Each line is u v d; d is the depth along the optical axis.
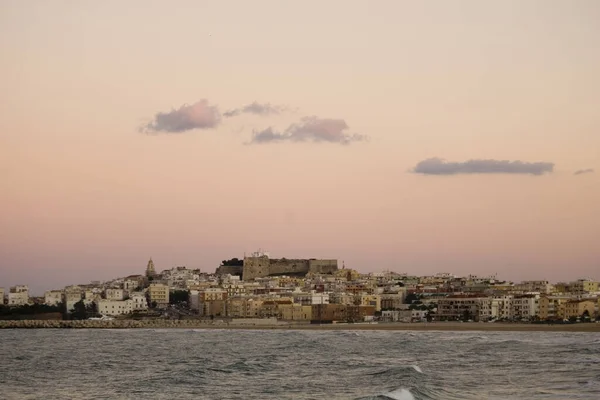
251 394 139.88
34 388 153.00
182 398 136.12
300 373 173.00
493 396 133.62
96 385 156.25
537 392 137.88
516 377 161.25
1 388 153.62
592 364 186.62
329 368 184.12
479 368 181.38
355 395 135.88
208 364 196.00
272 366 188.25
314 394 138.50
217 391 144.12
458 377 162.25
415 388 137.12
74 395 142.00
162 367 195.50
